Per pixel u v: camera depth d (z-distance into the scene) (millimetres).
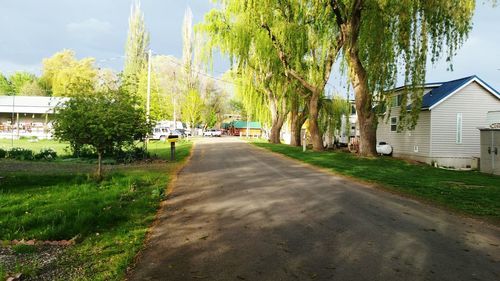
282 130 66812
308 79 29859
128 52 60875
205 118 82938
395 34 19562
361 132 23734
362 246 5879
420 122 28203
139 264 5008
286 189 11188
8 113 61062
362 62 23297
